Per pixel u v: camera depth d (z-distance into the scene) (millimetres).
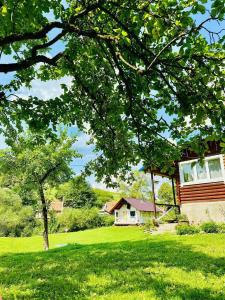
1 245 38625
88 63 8656
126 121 7746
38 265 15336
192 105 5137
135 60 6645
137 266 12383
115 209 70562
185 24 5191
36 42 10148
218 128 4953
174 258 13305
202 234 19938
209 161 23953
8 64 7441
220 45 5148
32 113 8688
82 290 9523
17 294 9570
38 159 30547
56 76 10281
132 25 6281
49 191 34281
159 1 5555
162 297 7996
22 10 6996
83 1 7141
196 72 5352
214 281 9266
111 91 8531
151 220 26281
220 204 23000
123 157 8125
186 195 24734
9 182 33281
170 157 7016
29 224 64750
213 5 4418
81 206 90125
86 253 17797
